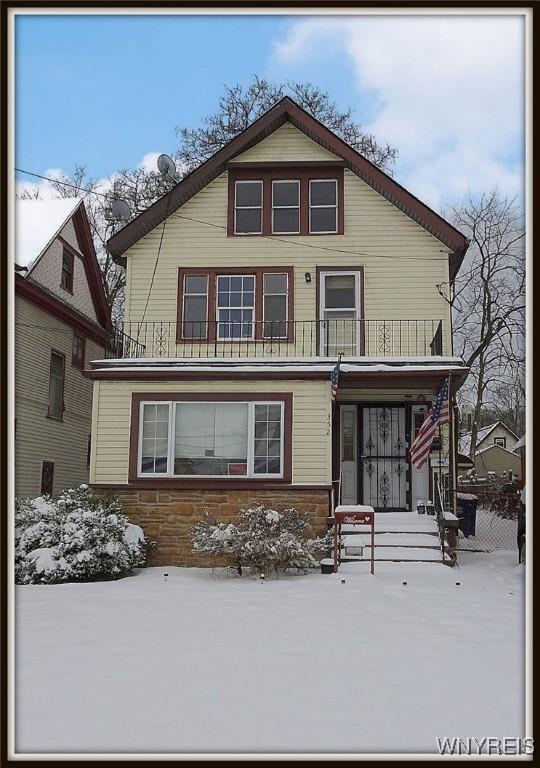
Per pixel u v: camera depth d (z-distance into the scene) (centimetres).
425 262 1677
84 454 2278
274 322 1686
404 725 515
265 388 1451
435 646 751
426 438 1377
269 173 1745
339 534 1334
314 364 1487
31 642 758
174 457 1445
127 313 1717
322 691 593
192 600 1009
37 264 1909
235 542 1223
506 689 604
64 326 2112
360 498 1655
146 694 581
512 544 1827
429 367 1449
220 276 1723
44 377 1964
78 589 1112
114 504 1380
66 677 628
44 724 510
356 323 1669
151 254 1739
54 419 2030
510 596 1047
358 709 548
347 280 1695
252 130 1708
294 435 1430
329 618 887
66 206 2169
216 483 1419
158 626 840
